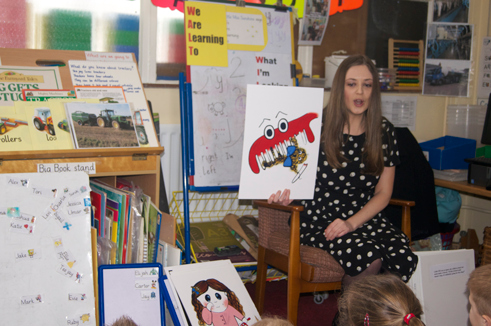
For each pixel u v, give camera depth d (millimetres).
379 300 1029
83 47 2154
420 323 953
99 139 1572
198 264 1562
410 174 2277
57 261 1389
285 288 2330
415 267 1538
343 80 1792
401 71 2830
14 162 1430
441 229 2521
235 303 1495
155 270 1510
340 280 1619
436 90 2912
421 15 2822
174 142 2316
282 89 1619
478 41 2920
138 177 1874
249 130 1595
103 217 1686
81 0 2113
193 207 2402
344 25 2650
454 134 2941
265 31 2197
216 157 2051
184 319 1387
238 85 2117
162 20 2273
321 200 1824
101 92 1705
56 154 1475
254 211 2535
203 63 2043
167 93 2328
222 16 2098
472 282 1142
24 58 1698
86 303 1411
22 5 2018
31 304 1348
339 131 1806
